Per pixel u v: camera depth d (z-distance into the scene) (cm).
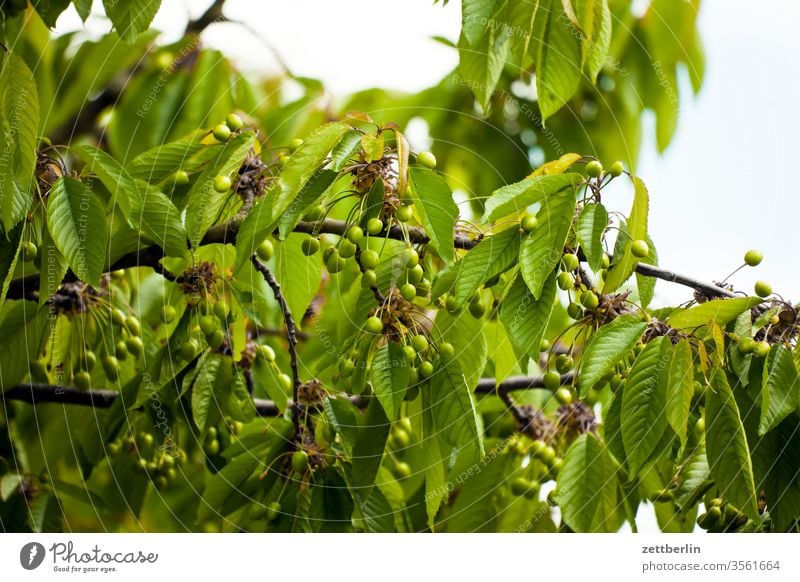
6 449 378
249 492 363
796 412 356
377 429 357
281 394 367
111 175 354
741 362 354
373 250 361
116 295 379
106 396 376
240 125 364
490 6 357
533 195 347
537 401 387
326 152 346
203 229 356
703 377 355
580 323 356
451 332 358
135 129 388
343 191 356
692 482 362
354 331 358
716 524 364
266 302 382
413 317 356
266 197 348
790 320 356
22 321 374
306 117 392
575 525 367
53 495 377
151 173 364
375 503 363
